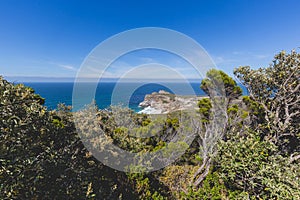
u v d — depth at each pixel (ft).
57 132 9.19
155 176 12.79
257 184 13.09
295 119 19.35
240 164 13.44
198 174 16.03
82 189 8.02
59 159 7.92
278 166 13.53
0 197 5.25
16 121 6.44
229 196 12.88
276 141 17.75
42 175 7.08
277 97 19.51
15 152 6.37
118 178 10.71
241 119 21.72
